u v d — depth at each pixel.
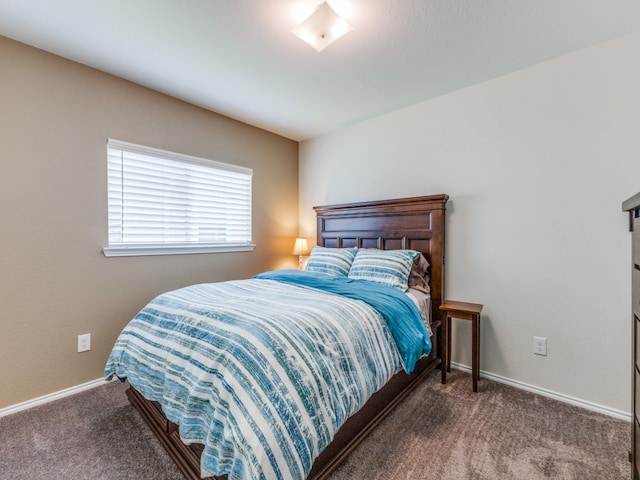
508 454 1.50
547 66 2.08
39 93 1.99
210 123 2.95
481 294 2.39
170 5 1.58
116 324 2.36
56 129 2.06
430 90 2.50
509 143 2.25
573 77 1.98
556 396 2.05
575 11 1.61
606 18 1.66
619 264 1.85
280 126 3.36
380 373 1.56
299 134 3.62
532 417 1.82
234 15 1.66
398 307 1.91
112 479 1.36
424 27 1.74
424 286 2.50
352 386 1.37
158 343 1.54
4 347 1.88
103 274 2.29
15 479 1.37
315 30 1.72
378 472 1.38
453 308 2.23
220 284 2.29
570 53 1.99
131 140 2.42
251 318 1.39
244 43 1.91
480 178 2.39
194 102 2.77
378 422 1.69
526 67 2.16
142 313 1.83
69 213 2.12
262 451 0.98
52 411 1.91
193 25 1.74
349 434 1.51
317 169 3.68
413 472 1.39
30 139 1.96
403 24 1.72
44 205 2.02
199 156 2.87
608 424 1.76
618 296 1.86
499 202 2.30
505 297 2.27
